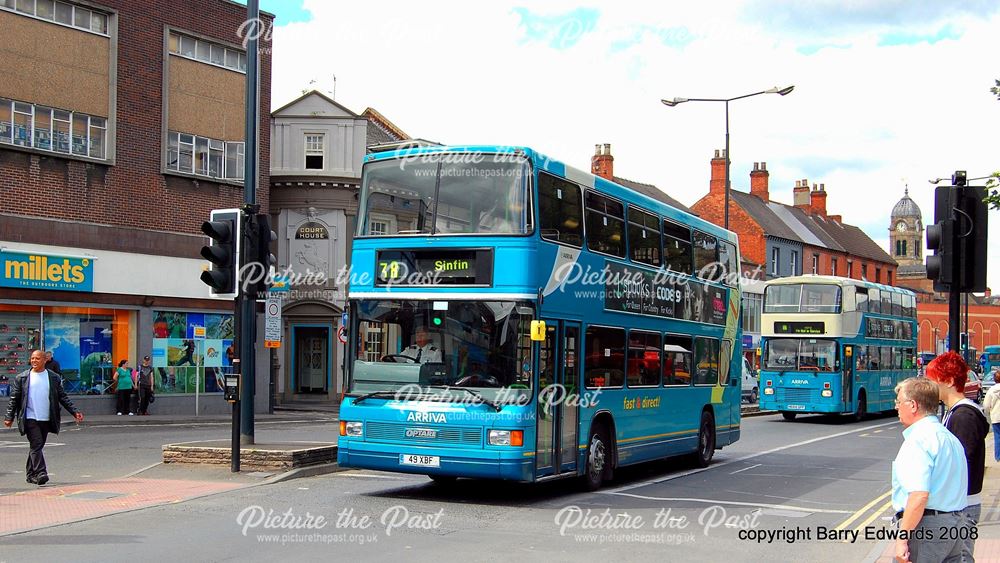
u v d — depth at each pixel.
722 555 9.65
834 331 32.66
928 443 5.62
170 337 31.02
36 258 26.94
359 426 12.90
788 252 65.62
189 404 31.45
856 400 33.38
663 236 16.75
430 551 9.38
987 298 107.56
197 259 31.75
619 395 14.84
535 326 12.21
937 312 93.25
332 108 41.12
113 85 29.45
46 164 27.52
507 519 11.42
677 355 17.12
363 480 14.70
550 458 12.80
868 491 14.86
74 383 28.28
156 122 30.77
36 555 8.90
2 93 26.67
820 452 21.77
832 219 78.06
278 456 14.81
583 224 13.91
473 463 12.20
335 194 40.75
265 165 34.59
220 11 32.94
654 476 16.67
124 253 29.52
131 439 21.22
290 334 40.72
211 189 32.41
